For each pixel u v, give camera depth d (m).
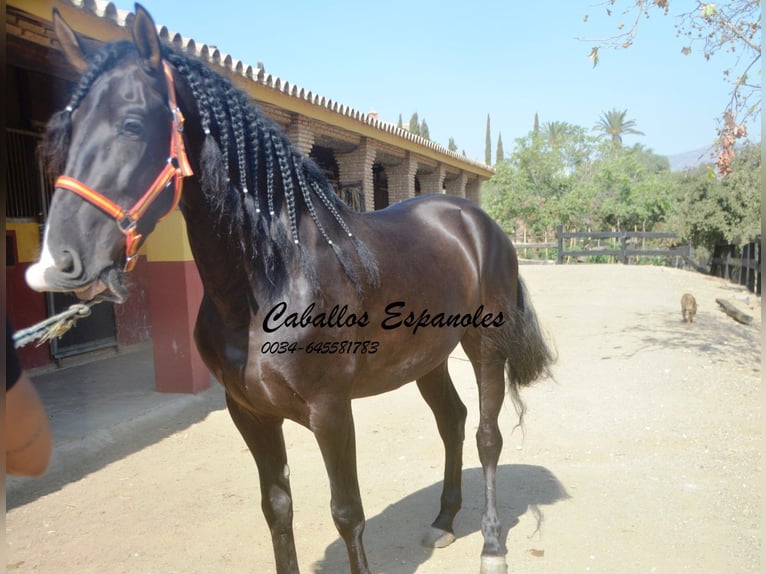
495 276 3.16
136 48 1.79
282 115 7.63
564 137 32.62
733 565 2.84
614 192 27.39
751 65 6.18
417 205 3.11
